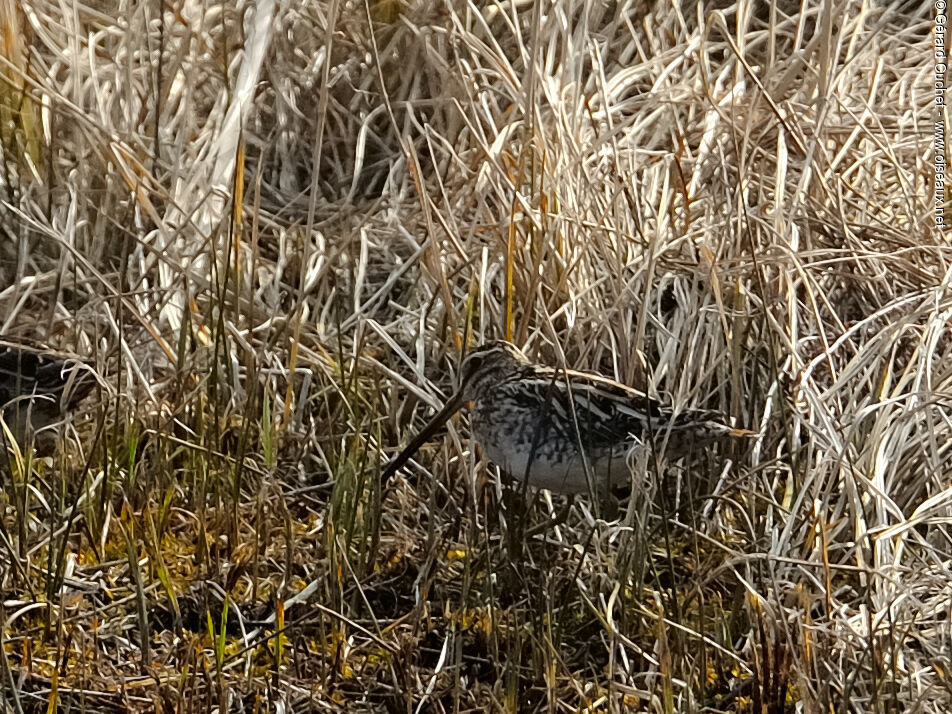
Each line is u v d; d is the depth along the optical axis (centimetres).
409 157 645
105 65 759
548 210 657
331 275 691
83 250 684
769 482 566
